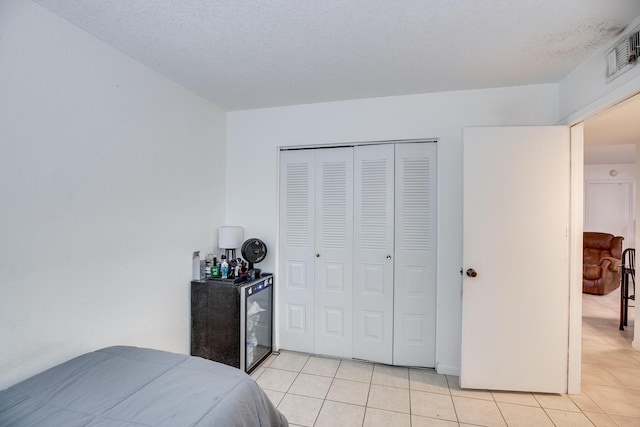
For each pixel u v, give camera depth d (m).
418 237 2.60
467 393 2.22
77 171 1.64
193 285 2.46
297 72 2.18
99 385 1.31
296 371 2.54
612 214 5.93
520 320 2.20
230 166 3.02
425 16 1.55
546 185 2.18
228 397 1.26
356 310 2.74
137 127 2.01
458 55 1.93
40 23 1.46
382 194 2.68
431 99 2.53
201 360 1.57
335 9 1.50
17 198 1.38
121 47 1.85
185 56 1.96
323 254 2.83
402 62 2.03
